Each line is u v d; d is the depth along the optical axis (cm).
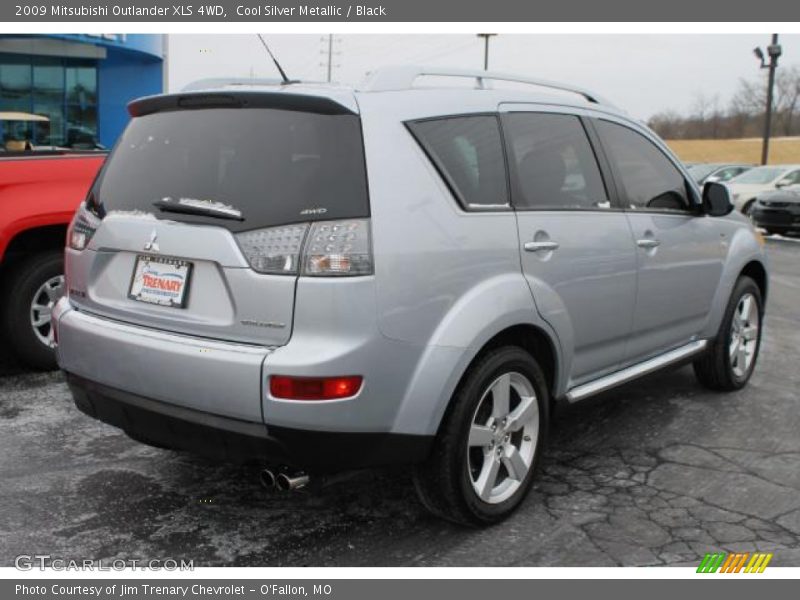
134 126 367
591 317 399
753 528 360
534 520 364
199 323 311
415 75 341
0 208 516
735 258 528
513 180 364
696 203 500
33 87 2259
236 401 296
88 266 351
